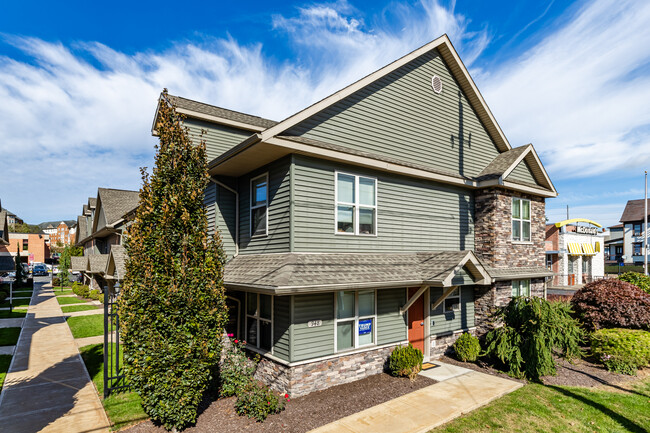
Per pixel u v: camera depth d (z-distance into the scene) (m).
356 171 10.03
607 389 8.98
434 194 12.05
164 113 7.53
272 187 9.56
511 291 13.22
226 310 7.61
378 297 10.00
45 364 10.66
